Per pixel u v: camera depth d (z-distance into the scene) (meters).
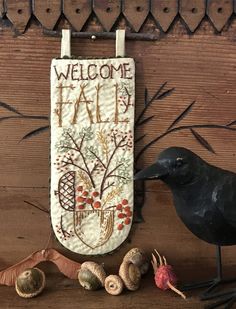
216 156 0.85
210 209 0.72
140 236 0.87
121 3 0.81
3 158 0.85
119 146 0.83
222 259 0.88
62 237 0.85
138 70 0.83
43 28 0.82
